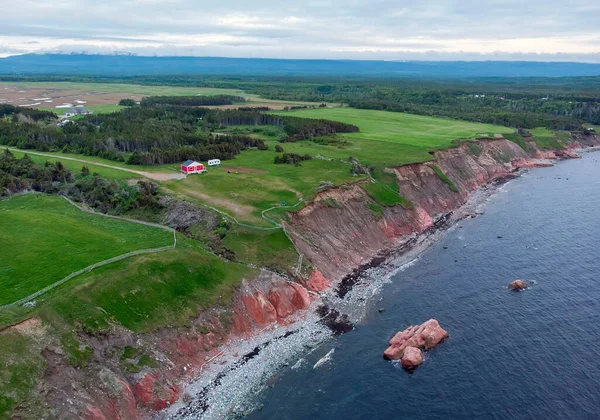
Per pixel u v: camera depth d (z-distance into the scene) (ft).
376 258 313.32
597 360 199.72
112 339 185.57
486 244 334.65
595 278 275.59
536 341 214.28
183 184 349.20
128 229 270.26
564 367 195.72
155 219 305.53
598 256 307.78
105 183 339.16
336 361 207.10
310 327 233.76
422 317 239.50
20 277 203.31
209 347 209.05
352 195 350.84
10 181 326.24
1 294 189.57
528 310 241.76
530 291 261.85
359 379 195.00
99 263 216.13
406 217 365.61
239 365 204.44
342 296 263.70
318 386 191.62
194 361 201.05
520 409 173.78
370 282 279.49
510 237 346.95
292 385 192.54
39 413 151.33
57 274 206.39
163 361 191.21
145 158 397.60
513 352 207.00
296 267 266.98
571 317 233.76
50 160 400.47
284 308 242.37
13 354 159.84
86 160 408.87
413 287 272.31
